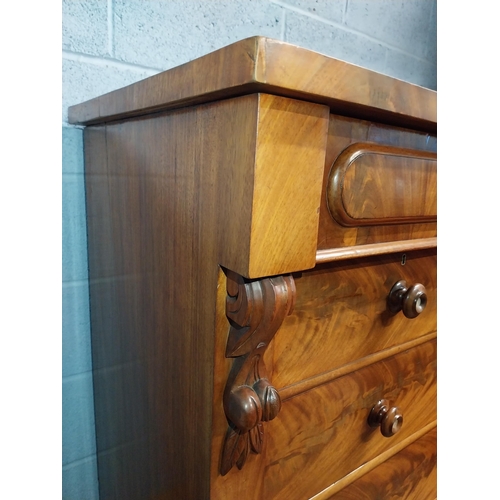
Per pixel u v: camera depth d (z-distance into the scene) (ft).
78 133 2.12
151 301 1.47
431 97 1.17
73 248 2.21
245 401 1.04
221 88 0.87
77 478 2.43
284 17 2.72
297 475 1.38
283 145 0.91
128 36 2.16
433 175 1.38
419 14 3.65
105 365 2.11
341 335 1.40
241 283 0.99
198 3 2.34
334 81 0.91
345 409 1.49
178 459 1.36
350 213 1.15
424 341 1.76
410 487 1.90
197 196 1.11
